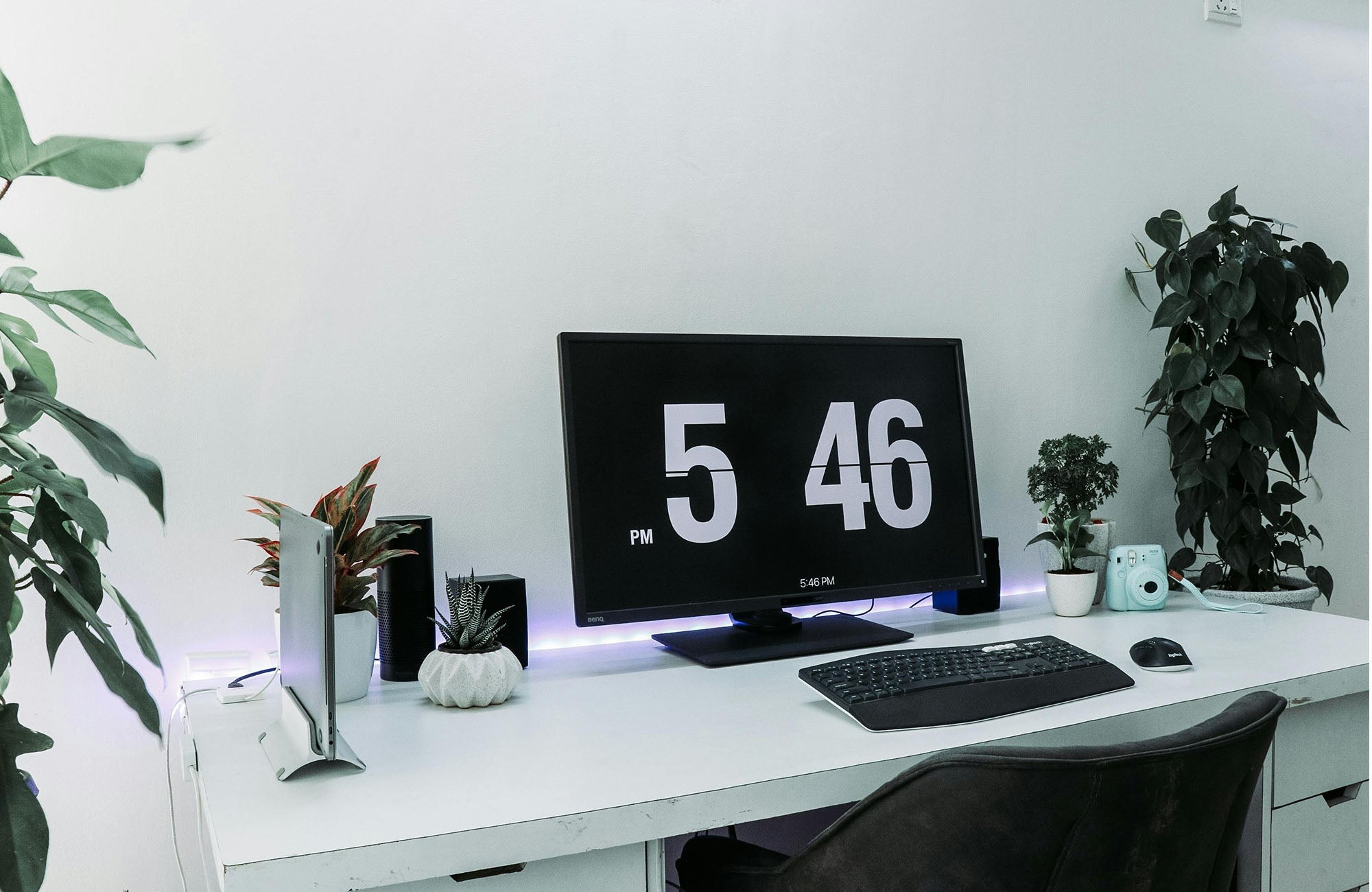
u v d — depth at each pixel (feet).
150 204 4.84
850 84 6.54
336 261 5.19
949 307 6.89
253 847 2.83
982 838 2.92
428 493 5.38
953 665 4.56
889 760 3.64
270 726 4.00
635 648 5.58
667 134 5.97
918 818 3.03
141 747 4.82
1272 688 4.63
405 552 4.61
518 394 5.59
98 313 3.68
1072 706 4.27
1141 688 4.54
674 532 5.32
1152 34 7.70
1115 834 2.89
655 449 5.32
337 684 4.47
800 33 6.38
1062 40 7.32
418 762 3.61
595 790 3.31
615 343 5.30
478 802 3.20
